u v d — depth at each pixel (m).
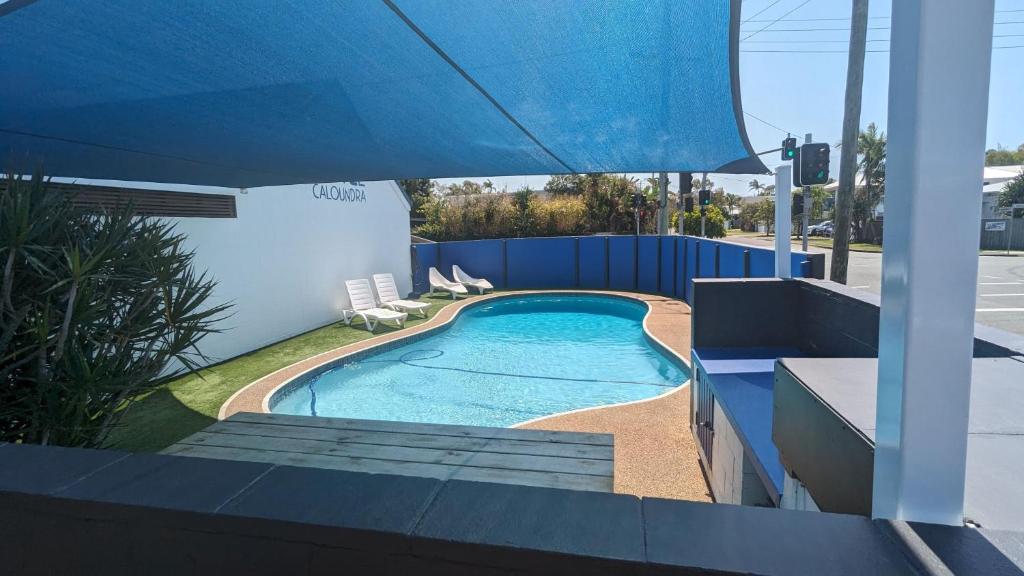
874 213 33.62
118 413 3.67
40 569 1.42
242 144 4.68
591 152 4.40
